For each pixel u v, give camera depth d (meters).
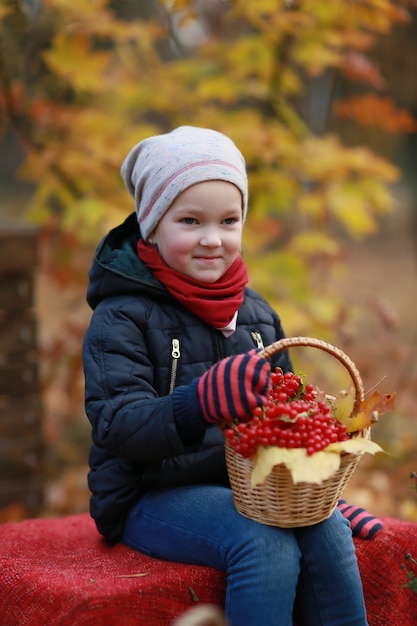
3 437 4.69
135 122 5.67
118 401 2.68
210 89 5.20
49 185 4.98
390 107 5.14
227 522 2.60
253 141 4.91
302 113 6.54
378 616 2.88
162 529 2.74
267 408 2.46
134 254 2.96
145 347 2.84
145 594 2.52
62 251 5.27
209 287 2.91
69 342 5.27
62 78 5.09
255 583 2.48
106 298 2.94
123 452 2.65
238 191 2.93
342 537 2.67
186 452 2.60
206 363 2.90
